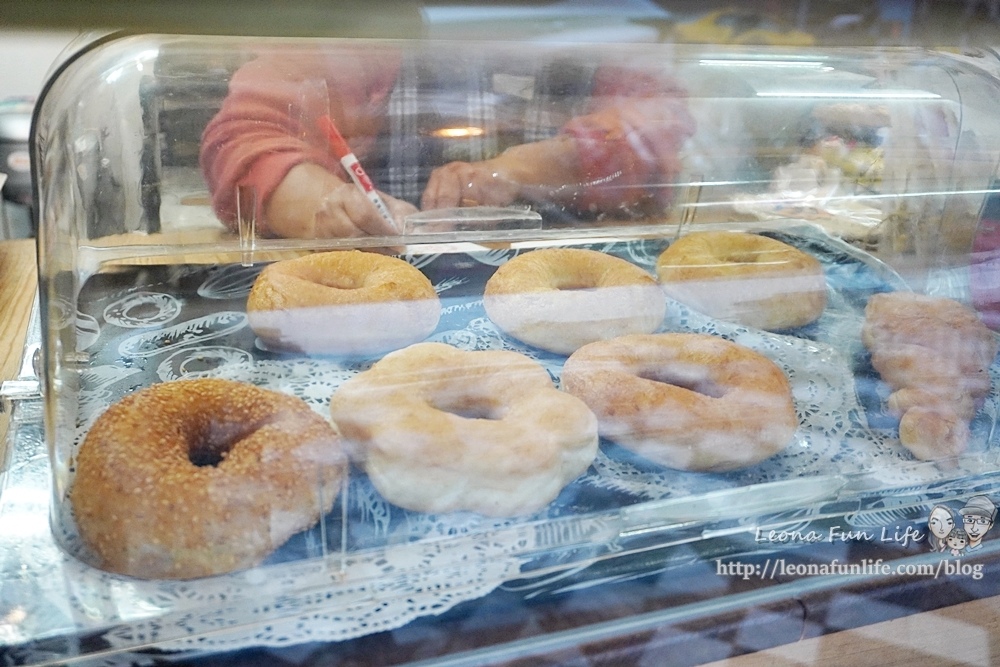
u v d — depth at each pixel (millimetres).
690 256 1265
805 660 793
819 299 1199
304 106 1415
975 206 1169
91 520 740
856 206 1317
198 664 671
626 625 734
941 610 822
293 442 822
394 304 1103
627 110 1406
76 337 1032
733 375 1004
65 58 977
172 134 1360
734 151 1409
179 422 858
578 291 1162
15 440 863
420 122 1475
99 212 1278
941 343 1041
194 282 1208
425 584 737
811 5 950
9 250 1401
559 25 910
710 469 905
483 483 819
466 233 1364
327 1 771
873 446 947
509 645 709
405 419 855
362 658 686
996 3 945
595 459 913
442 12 832
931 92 1242
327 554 759
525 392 949
